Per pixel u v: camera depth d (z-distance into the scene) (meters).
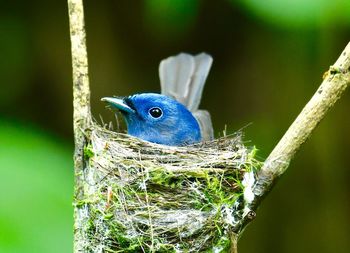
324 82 7.12
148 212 7.68
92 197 7.71
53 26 14.44
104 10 14.73
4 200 9.52
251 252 14.89
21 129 10.85
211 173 7.90
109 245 7.61
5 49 14.27
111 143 8.34
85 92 7.48
